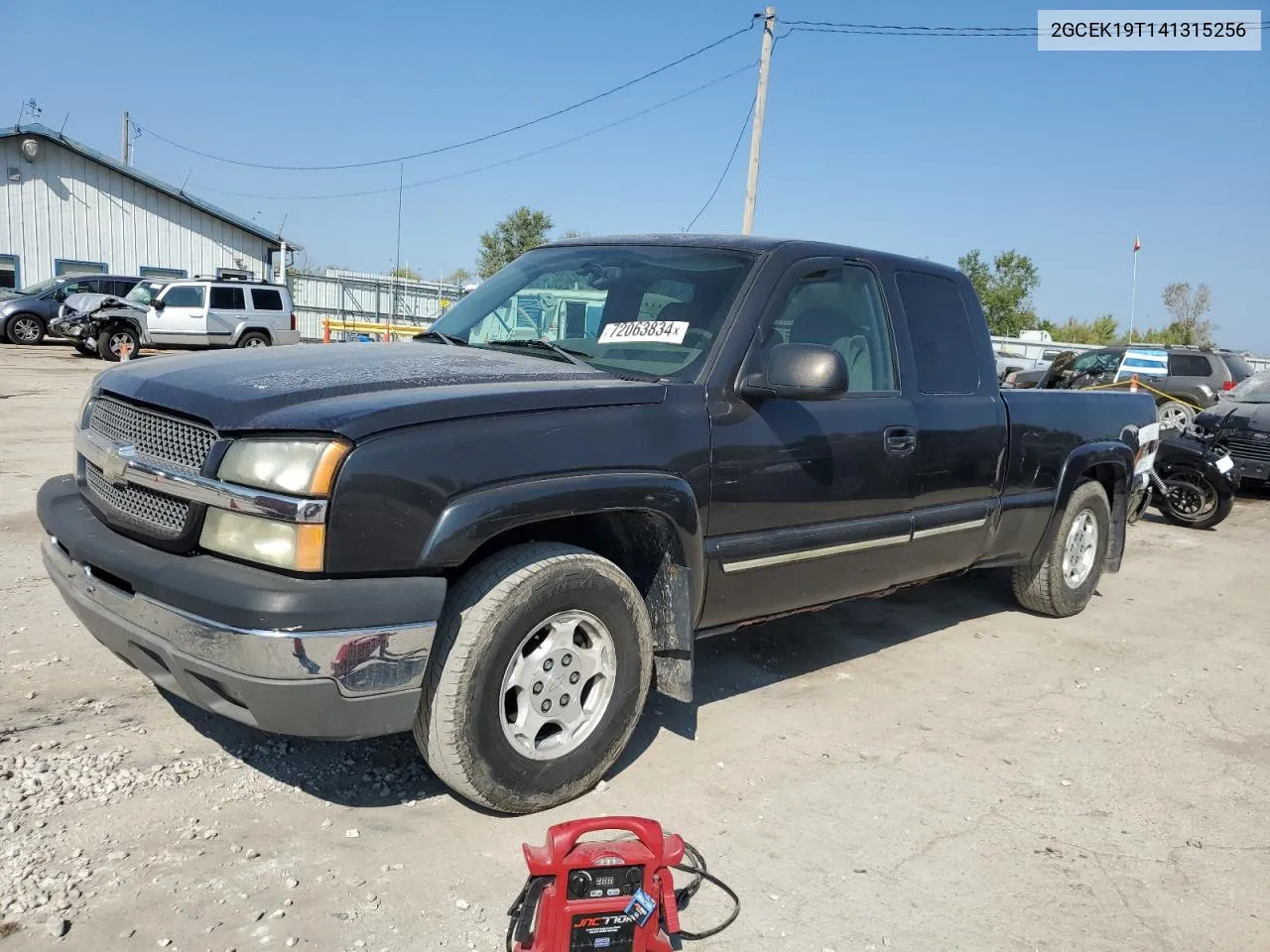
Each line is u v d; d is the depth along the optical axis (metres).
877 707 4.40
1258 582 7.52
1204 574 7.70
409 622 2.73
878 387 4.29
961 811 3.50
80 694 3.82
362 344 4.01
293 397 2.84
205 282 23.22
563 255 4.46
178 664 2.76
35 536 6.11
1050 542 5.65
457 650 2.88
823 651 5.12
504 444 2.95
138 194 31.78
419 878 2.82
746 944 2.67
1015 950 2.74
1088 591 6.05
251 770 3.35
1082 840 3.36
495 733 2.99
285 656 2.59
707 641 5.13
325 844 2.95
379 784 3.33
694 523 3.43
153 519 2.95
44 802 3.03
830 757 3.85
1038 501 5.30
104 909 2.56
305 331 35.38
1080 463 5.52
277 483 2.65
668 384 3.48
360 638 2.66
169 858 2.81
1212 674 5.20
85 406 3.49
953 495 4.67
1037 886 3.06
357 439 2.68
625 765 3.63
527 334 4.08
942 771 3.81
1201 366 17.53
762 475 3.68
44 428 10.80
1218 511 9.66
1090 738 4.23
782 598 3.97
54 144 30.12
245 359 3.42
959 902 2.94
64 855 2.77
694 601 3.54
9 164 29.58
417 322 33.38
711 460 3.50
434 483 2.78
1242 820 3.58
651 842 2.49
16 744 3.38
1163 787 3.80
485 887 2.81
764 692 4.47
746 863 3.06
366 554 2.69
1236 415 12.18
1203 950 2.80
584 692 3.28
